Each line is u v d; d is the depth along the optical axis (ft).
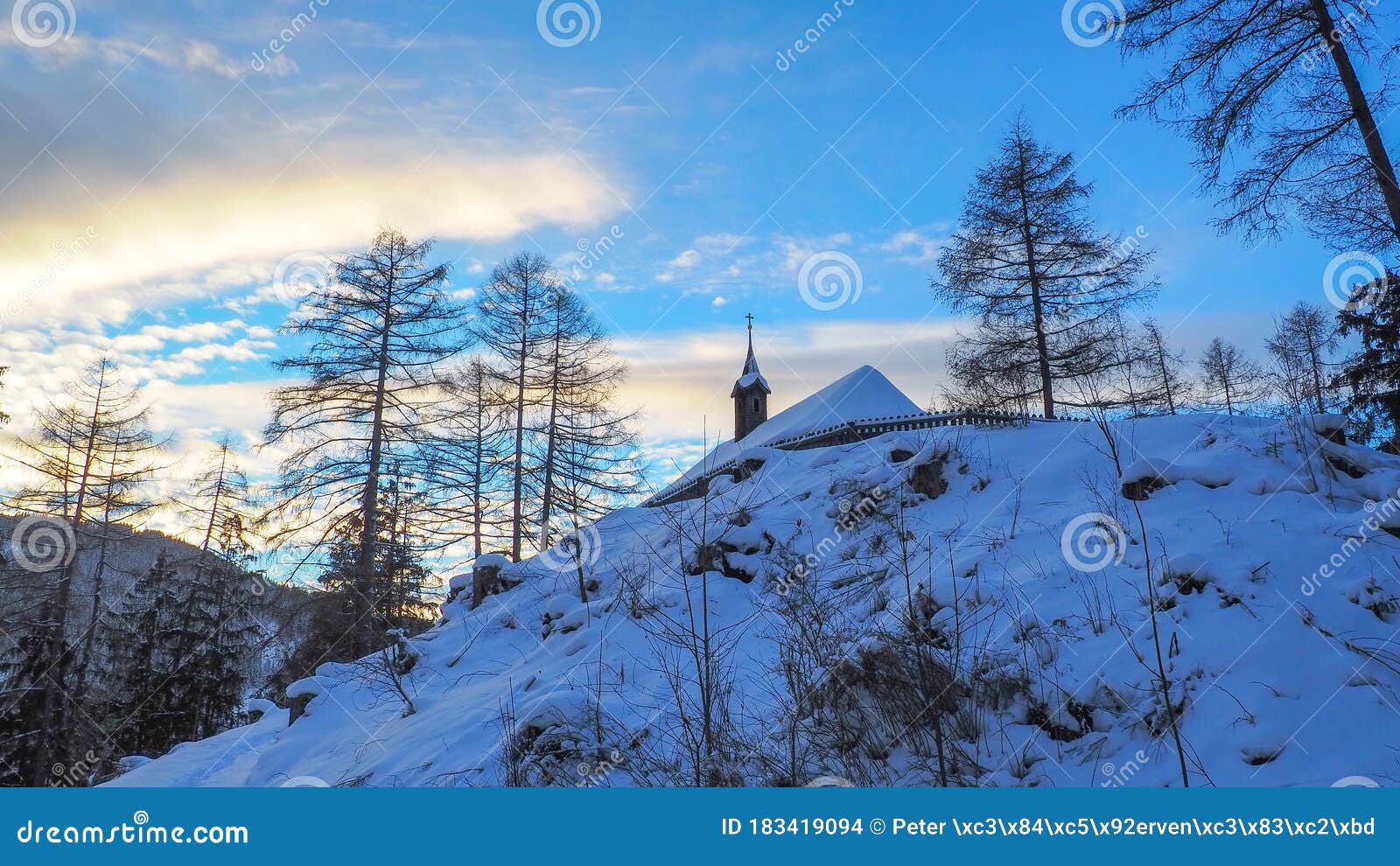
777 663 25.12
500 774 21.97
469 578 55.77
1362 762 15.83
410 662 40.19
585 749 21.39
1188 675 18.83
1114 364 66.18
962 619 23.13
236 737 47.52
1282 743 16.67
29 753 74.84
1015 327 73.00
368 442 75.10
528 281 94.22
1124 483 29.30
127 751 90.79
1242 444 30.83
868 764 19.31
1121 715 18.42
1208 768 16.70
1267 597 20.58
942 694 19.67
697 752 19.95
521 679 31.35
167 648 99.09
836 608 27.53
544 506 86.53
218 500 110.42
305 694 39.68
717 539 36.73
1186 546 23.67
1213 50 39.63
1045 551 26.07
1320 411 32.65
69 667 79.97
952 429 43.42
